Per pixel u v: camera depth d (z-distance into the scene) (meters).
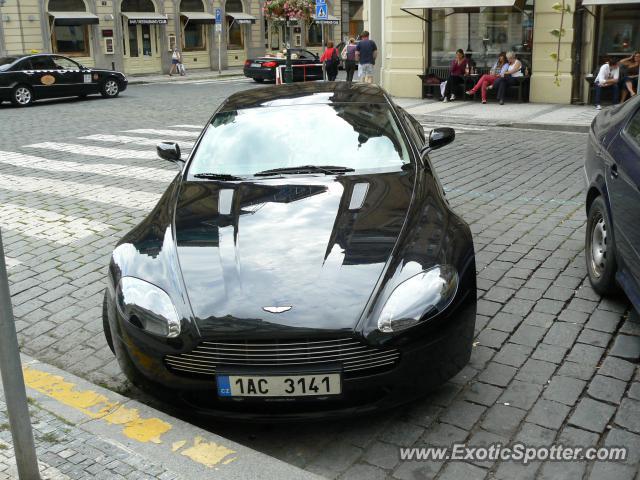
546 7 17.30
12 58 20.36
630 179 4.24
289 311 3.24
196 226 3.96
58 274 5.95
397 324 3.24
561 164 9.86
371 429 3.46
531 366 3.99
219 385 3.24
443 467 3.13
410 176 4.45
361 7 46.03
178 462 3.04
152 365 3.40
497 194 8.10
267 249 3.65
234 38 40.16
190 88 26.59
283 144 4.79
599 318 4.57
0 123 16.28
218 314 3.29
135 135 13.66
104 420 3.41
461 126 14.38
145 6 35.47
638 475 3.01
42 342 4.68
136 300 3.49
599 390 3.70
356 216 3.92
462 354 3.52
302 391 3.21
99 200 8.44
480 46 18.67
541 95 17.83
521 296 4.98
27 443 2.75
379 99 5.32
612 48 17.14
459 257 3.65
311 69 29.42
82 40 33.66
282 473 2.96
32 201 8.50
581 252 5.89
